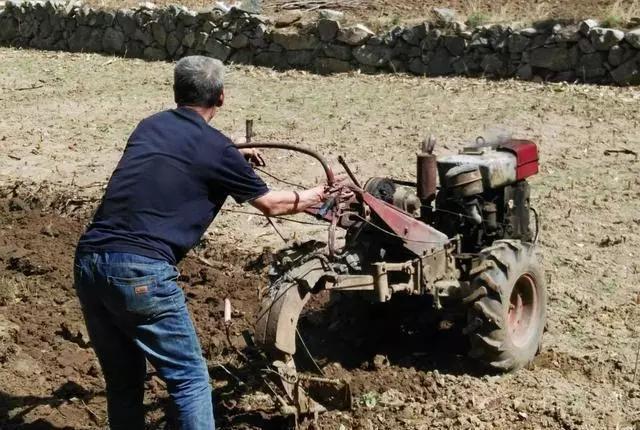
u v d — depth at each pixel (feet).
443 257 20.10
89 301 15.99
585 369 20.70
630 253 26.86
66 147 39.70
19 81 52.37
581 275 25.59
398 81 47.32
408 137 38.58
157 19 55.62
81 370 21.44
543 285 21.20
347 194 18.24
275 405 18.51
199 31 54.24
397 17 50.70
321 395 19.11
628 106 40.81
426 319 22.59
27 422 19.17
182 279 26.17
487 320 19.52
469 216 20.68
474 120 40.37
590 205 30.58
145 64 55.16
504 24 46.11
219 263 27.40
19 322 23.75
